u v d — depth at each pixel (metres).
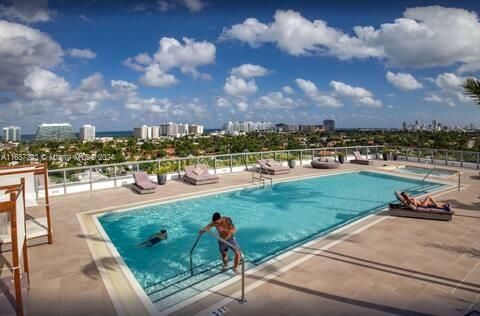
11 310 3.38
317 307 3.54
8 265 4.66
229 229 4.90
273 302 3.64
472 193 9.88
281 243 6.67
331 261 4.81
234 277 4.32
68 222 7.15
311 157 17.58
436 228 6.43
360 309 3.50
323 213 8.92
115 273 4.56
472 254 5.08
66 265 4.82
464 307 3.55
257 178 12.84
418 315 3.39
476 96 5.16
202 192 10.32
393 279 4.22
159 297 3.99
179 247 6.44
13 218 3.06
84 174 10.58
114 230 7.52
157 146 66.12
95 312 3.53
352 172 15.12
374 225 6.66
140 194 10.02
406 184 12.95
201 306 3.58
